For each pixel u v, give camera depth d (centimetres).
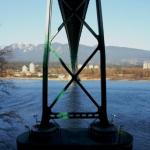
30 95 8838
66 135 1224
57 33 1290
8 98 7412
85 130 1298
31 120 4700
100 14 1234
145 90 11631
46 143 1152
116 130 1188
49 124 1260
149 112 5800
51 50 1280
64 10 1522
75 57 4719
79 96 8288
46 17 1259
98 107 1243
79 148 1127
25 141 1176
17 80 17462
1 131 3484
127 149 1130
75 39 2667
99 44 1237
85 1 1405
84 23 1300
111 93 10162
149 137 3675
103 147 1120
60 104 6675
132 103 7288
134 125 4409
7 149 2900
